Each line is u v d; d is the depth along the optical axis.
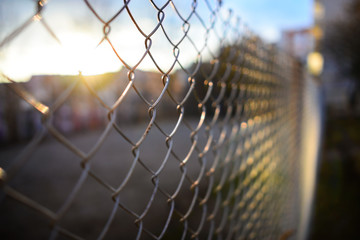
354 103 11.34
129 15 0.59
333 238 2.88
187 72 0.92
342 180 4.18
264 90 2.05
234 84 1.43
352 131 7.64
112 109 0.56
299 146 3.23
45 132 0.41
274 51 2.35
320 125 6.36
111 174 5.27
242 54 1.54
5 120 7.96
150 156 7.01
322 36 12.68
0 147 7.73
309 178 3.63
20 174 5.30
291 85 3.05
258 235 1.74
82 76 0.49
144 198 3.76
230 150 1.39
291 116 2.96
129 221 3.06
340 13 11.75
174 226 2.74
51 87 7.45
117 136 10.55
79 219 3.17
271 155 2.16
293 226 2.49
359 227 2.96
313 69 14.04
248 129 1.71
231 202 2.90
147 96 8.30
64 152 7.47
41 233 2.89
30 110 8.55
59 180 4.88
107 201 3.73
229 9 1.27
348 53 10.75
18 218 3.26
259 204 1.83
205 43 0.98
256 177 1.82
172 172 5.17
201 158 1.03
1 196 0.36
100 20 0.53
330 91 12.45
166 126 12.44
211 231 1.18
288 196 2.50
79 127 11.64
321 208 3.51
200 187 3.66
